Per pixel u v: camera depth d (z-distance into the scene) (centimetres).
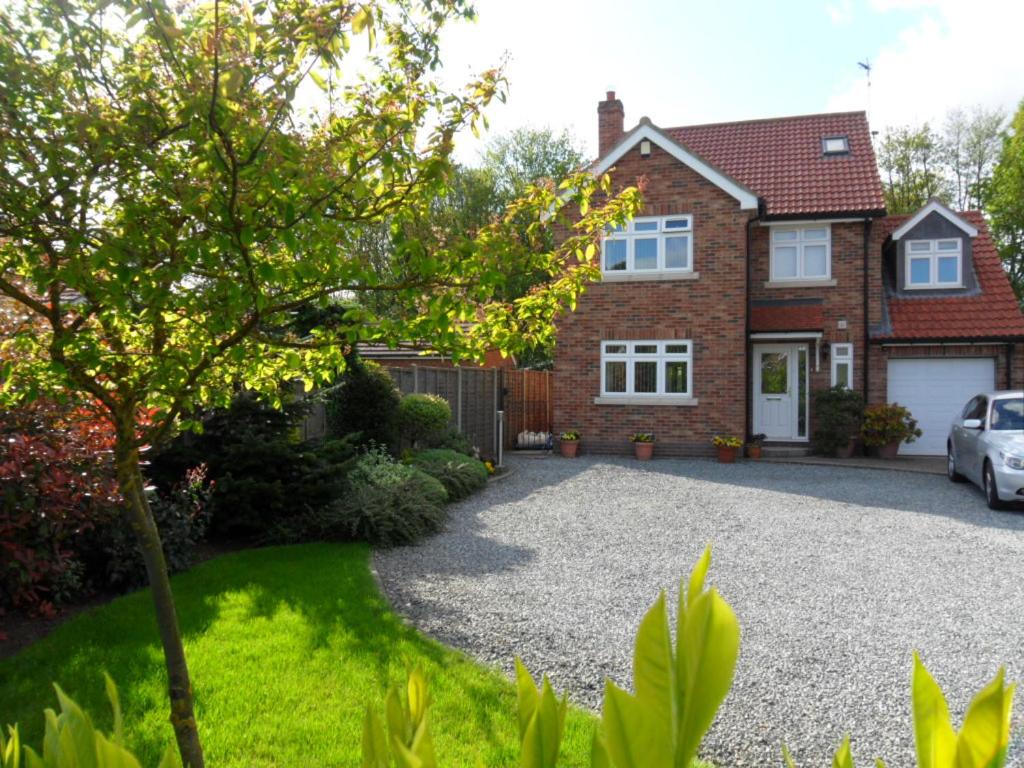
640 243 1653
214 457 773
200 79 218
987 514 992
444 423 1231
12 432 508
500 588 653
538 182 334
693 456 1620
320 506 808
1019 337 1556
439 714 384
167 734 356
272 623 510
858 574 705
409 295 284
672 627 569
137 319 254
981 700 76
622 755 73
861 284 1650
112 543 593
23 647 488
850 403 1594
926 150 3478
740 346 1597
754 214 1630
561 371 1691
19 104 226
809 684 458
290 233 228
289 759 335
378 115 256
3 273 251
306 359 336
